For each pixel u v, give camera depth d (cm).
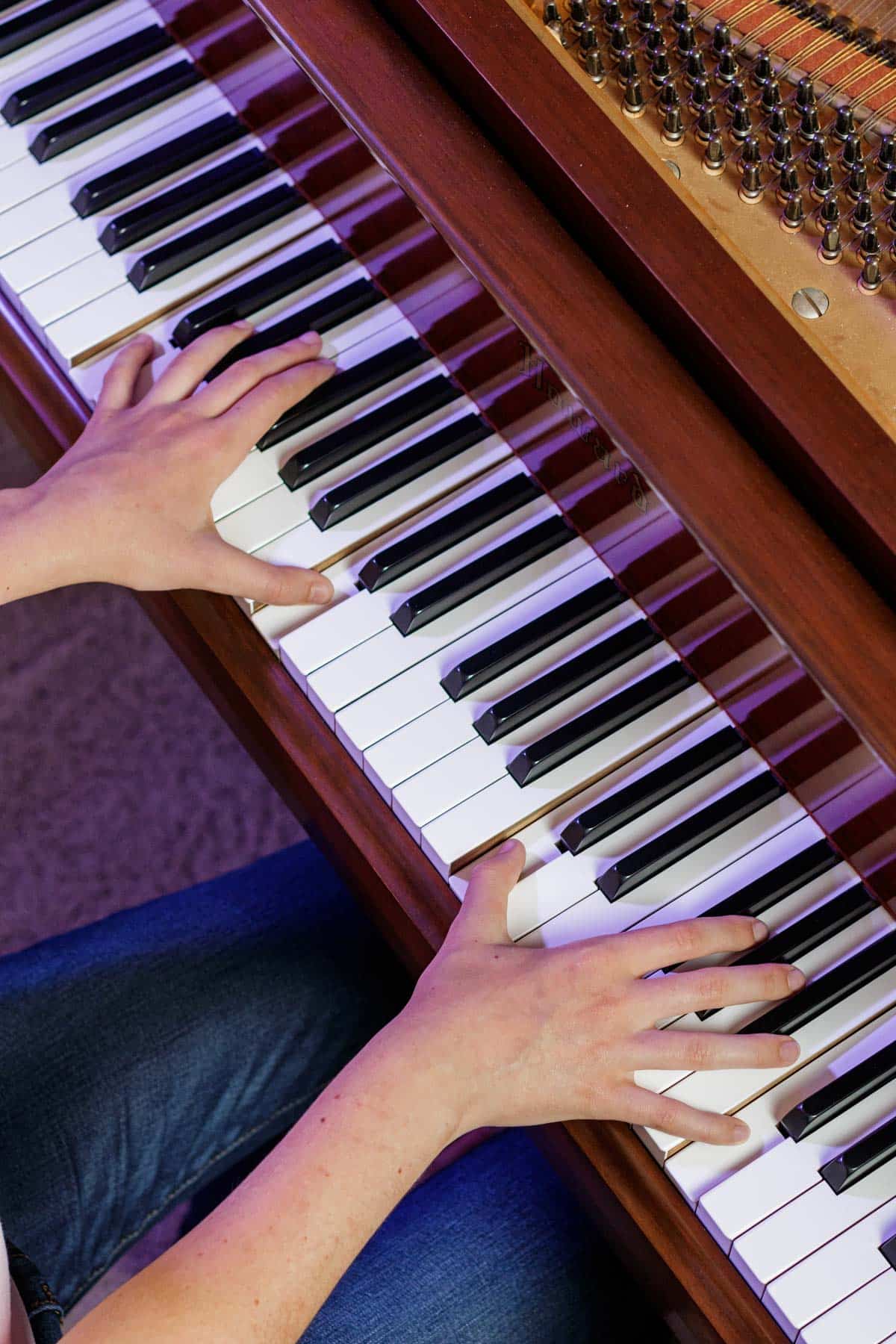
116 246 190
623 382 174
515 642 181
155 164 191
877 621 170
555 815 180
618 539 180
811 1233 172
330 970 192
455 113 179
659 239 174
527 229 176
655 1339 183
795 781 178
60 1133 186
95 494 181
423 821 179
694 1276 174
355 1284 182
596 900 178
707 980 174
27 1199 184
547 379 177
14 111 193
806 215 177
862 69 180
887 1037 176
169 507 182
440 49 179
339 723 181
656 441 173
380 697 181
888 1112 175
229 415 184
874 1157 173
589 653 181
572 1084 173
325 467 185
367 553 185
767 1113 175
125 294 190
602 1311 183
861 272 176
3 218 192
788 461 172
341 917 194
